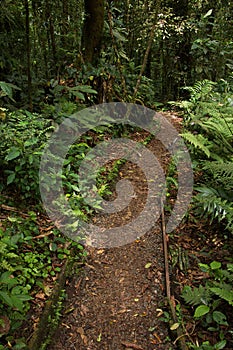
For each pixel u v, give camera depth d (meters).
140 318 2.85
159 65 9.88
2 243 2.68
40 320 2.63
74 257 3.39
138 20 8.05
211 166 3.87
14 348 2.34
